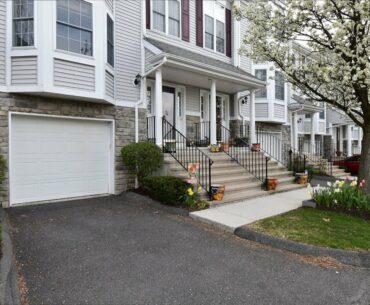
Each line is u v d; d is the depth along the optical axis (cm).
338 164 1521
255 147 1075
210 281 328
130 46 838
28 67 618
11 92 624
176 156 818
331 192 662
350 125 2191
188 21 1064
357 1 579
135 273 343
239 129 1224
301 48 830
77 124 744
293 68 689
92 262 370
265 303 286
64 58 642
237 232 497
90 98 695
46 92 625
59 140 714
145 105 869
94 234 473
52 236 457
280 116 1373
